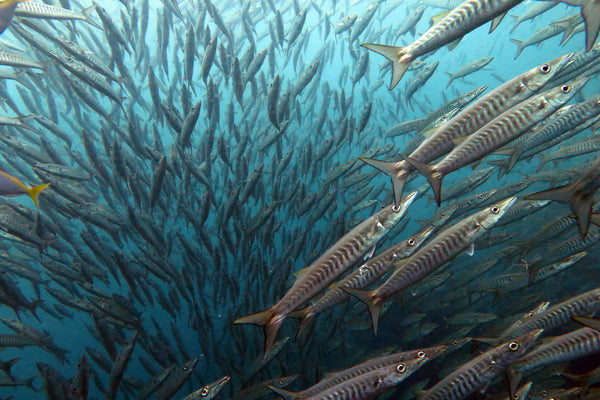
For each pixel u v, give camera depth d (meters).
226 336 5.66
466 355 2.83
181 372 2.49
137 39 4.70
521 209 2.61
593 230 2.21
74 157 3.86
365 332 4.83
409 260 1.64
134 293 3.46
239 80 3.75
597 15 1.34
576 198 1.50
